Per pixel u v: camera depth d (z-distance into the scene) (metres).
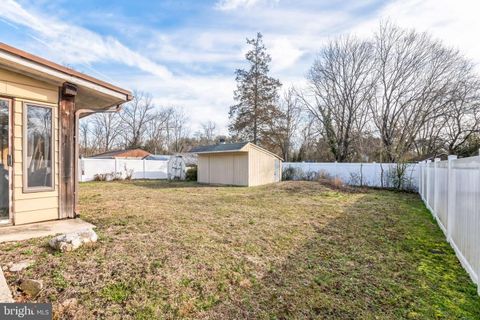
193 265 2.99
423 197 8.66
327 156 21.42
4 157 4.02
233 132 23.30
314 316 2.18
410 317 2.18
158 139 34.19
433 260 3.48
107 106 6.49
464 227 3.29
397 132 17.67
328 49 19.58
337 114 19.64
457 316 2.20
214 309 2.24
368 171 13.69
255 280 2.78
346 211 6.65
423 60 16.45
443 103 15.97
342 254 3.62
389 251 3.79
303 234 4.51
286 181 14.47
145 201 7.47
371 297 2.50
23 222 4.15
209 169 15.70
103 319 2.00
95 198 7.96
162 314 2.12
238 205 7.22
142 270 2.75
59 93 4.58
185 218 5.24
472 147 15.02
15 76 4.04
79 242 3.24
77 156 4.88
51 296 2.20
